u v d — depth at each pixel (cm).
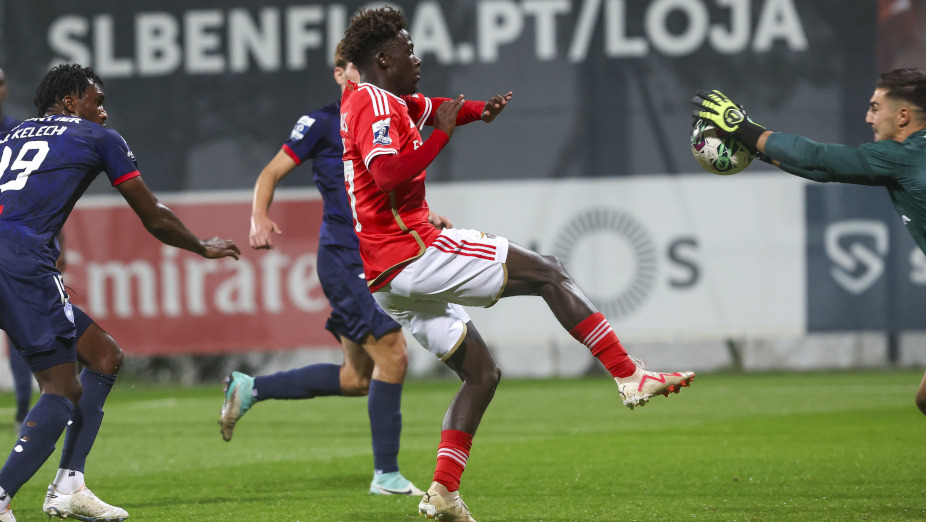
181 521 1281
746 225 3641
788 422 2358
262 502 1437
